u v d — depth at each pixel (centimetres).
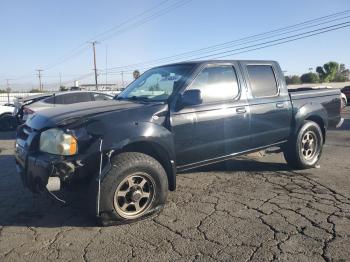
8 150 961
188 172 645
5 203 516
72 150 404
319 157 674
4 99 4419
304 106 631
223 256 358
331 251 362
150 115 450
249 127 550
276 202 495
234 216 452
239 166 681
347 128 1212
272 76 599
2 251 379
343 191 536
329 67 7150
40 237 409
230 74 542
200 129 492
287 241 384
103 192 411
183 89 484
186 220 443
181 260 353
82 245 387
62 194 506
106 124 423
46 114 457
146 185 444
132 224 434
